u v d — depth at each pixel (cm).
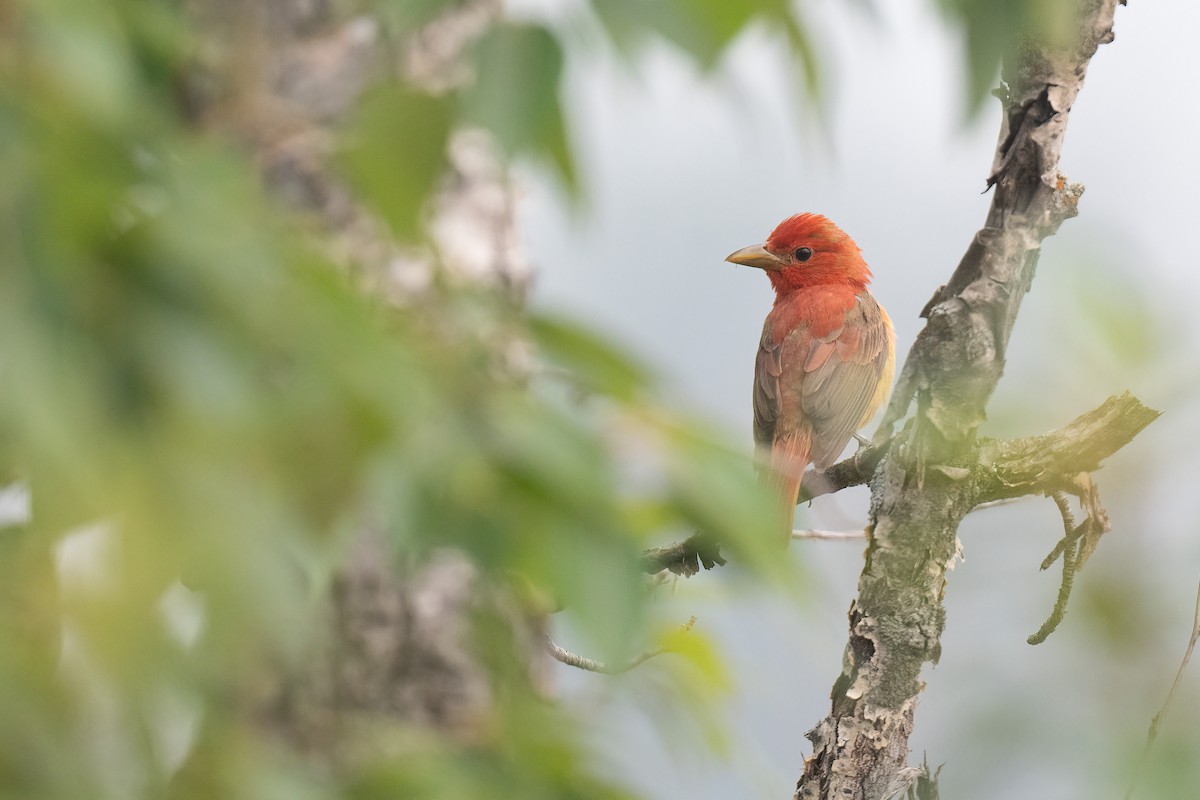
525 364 315
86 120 221
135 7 268
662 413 308
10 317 202
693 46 286
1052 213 590
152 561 204
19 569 210
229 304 228
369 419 244
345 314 247
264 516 216
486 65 294
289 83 385
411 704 720
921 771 540
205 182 239
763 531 299
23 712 212
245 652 216
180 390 215
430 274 307
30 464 200
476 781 423
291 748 424
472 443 295
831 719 625
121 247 222
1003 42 284
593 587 292
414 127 295
